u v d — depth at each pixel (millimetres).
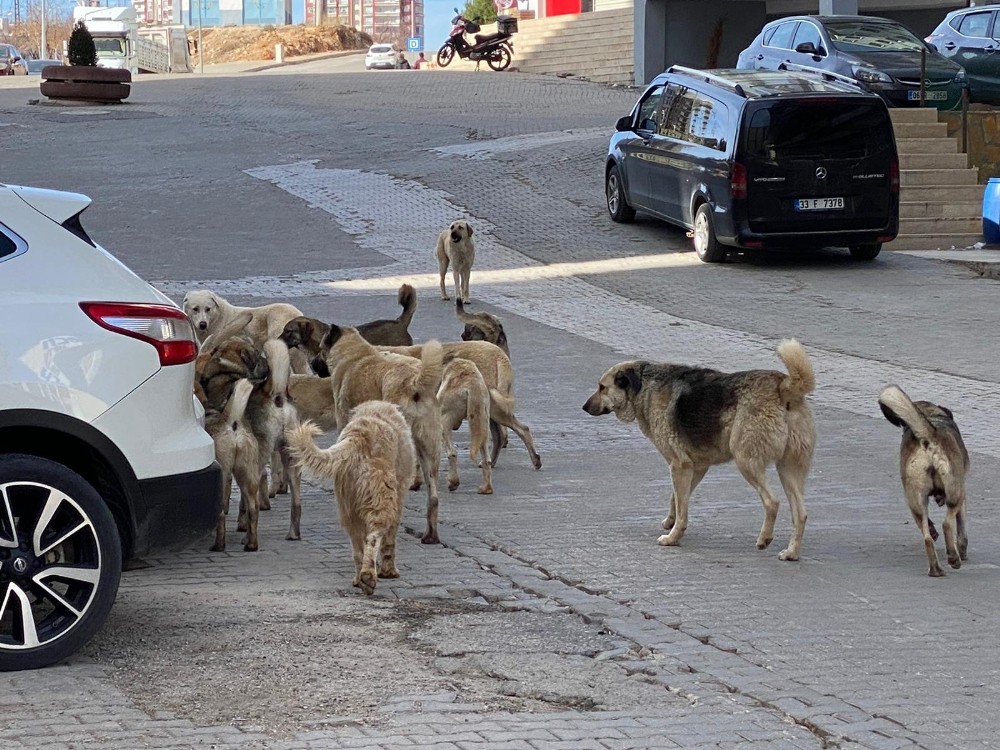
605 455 10797
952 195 22359
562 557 7742
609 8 47344
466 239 17312
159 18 135875
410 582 7172
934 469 7410
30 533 5605
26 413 5582
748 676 5691
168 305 6047
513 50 45781
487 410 9430
